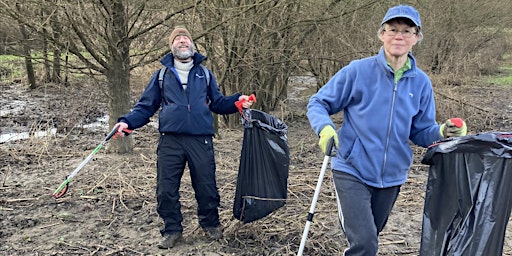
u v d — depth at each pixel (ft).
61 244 12.57
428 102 9.27
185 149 11.71
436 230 8.88
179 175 11.98
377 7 26.27
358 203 8.77
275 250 12.28
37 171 18.74
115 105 20.66
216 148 23.59
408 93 8.95
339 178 9.09
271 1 21.36
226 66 24.62
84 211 14.71
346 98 9.14
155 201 15.47
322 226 13.78
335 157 9.33
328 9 25.52
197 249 12.23
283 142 12.14
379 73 8.87
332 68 29.78
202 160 11.84
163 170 11.78
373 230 8.63
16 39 19.54
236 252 12.16
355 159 8.96
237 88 26.50
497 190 8.39
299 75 32.48
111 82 20.42
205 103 11.77
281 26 24.91
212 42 23.80
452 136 8.79
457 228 8.63
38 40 19.12
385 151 8.92
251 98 11.89
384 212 9.53
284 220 13.98
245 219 12.37
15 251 12.14
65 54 21.35
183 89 11.60
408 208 15.74
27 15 17.51
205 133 11.76
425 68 34.12
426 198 9.08
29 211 14.64
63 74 33.81
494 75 58.70
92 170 18.72
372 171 8.96
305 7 25.20
